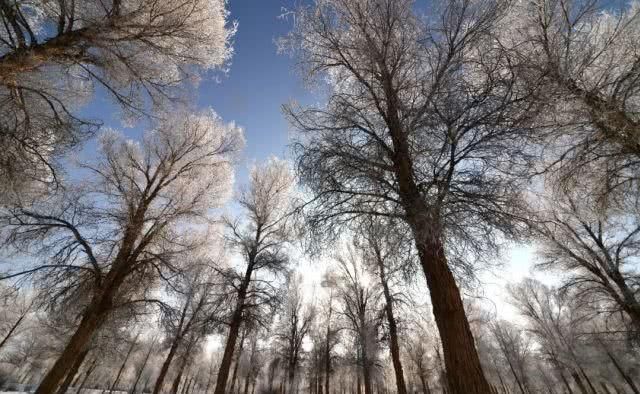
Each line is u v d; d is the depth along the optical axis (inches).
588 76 205.8
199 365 1488.7
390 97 195.6
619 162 233.6
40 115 246.1
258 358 1089.4
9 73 206.7
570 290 489.7
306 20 226.8
